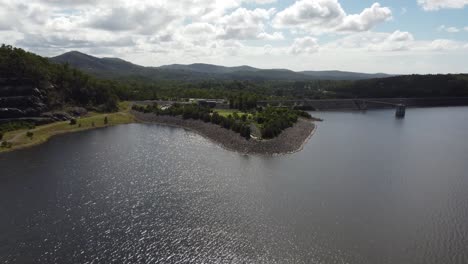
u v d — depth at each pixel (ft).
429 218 267.59
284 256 215.72
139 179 354.13
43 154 452.76
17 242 227.81
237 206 287.07
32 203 289.33
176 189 325.83
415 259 212.64
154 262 207.92
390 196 312.71
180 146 513.86
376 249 223.30
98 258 210.79
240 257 214.69
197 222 257.96
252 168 395.34
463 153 483.92
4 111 607.78
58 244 225.56
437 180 359.25
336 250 222.07
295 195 311.88
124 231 243.40
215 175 369.09
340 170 391.04
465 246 227.40
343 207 286.46
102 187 329.31
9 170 379.96
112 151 474.90
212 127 612.29
